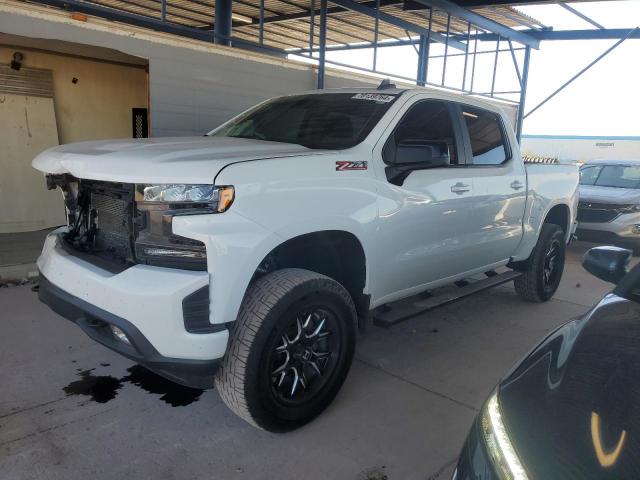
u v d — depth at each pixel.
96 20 6.02
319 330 2.97
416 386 3.64
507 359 4.17
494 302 5.69
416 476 2.68
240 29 14.20
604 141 32.88
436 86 11.19
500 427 1.54
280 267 3.23
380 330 4.68
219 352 2.53
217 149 2.92
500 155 4.66
